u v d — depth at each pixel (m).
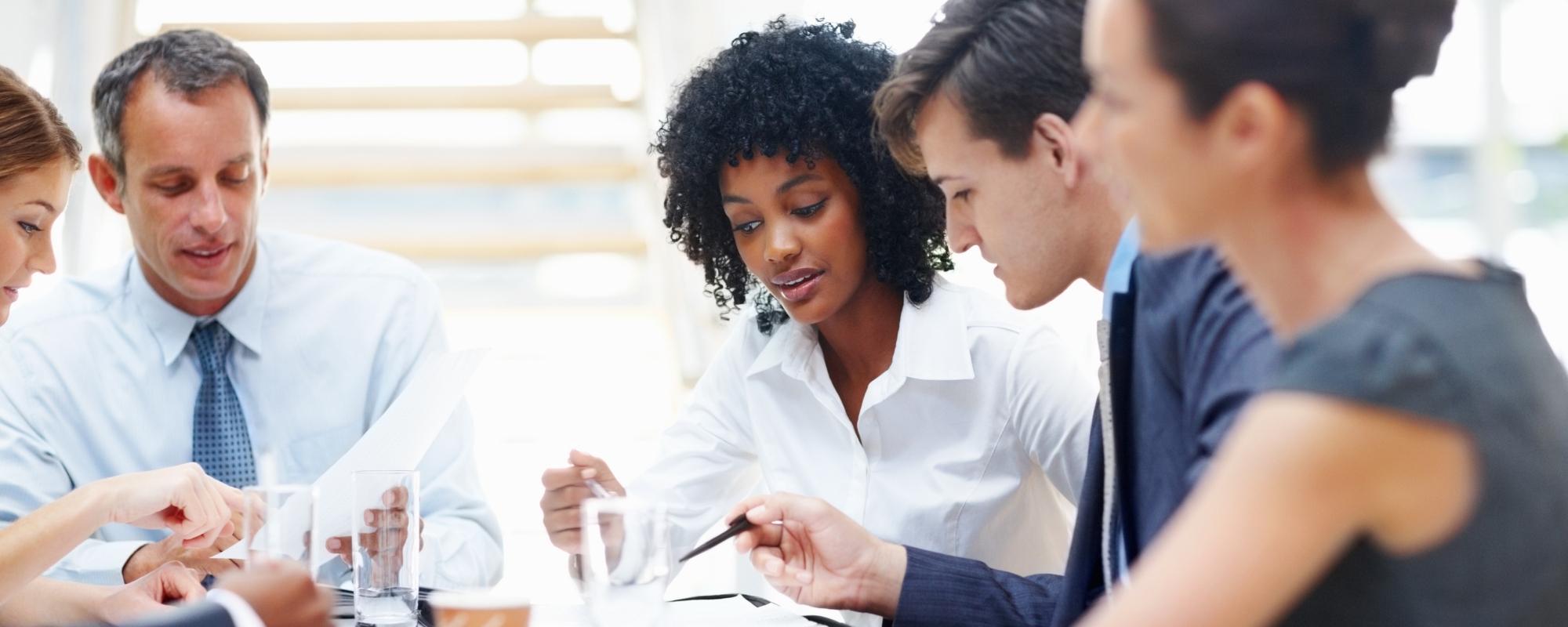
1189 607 0.66
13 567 1.36
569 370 3.88
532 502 3.55
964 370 1.77
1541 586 0.69
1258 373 0.91
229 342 2.03
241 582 1.02
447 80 4.15
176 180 1.83
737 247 1.92
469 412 2.07
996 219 1.25
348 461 1.49
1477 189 4.21
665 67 3.49
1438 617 0.69
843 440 1.89
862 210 1.79
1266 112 0.68
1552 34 4.17
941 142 1.26
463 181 3.78
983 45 1.21
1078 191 1.21
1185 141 0.70
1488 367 0.67
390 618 1.32
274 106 3.71
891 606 1.46
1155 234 0.76
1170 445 1.04
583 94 3.81
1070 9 1.18
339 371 2.07
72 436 1.95
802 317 1.78
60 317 1.99
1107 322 1.19
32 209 1.51
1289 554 0.66
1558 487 0.68
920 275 1.82
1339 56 0.68
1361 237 0.71
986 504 1.80
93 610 1.45
